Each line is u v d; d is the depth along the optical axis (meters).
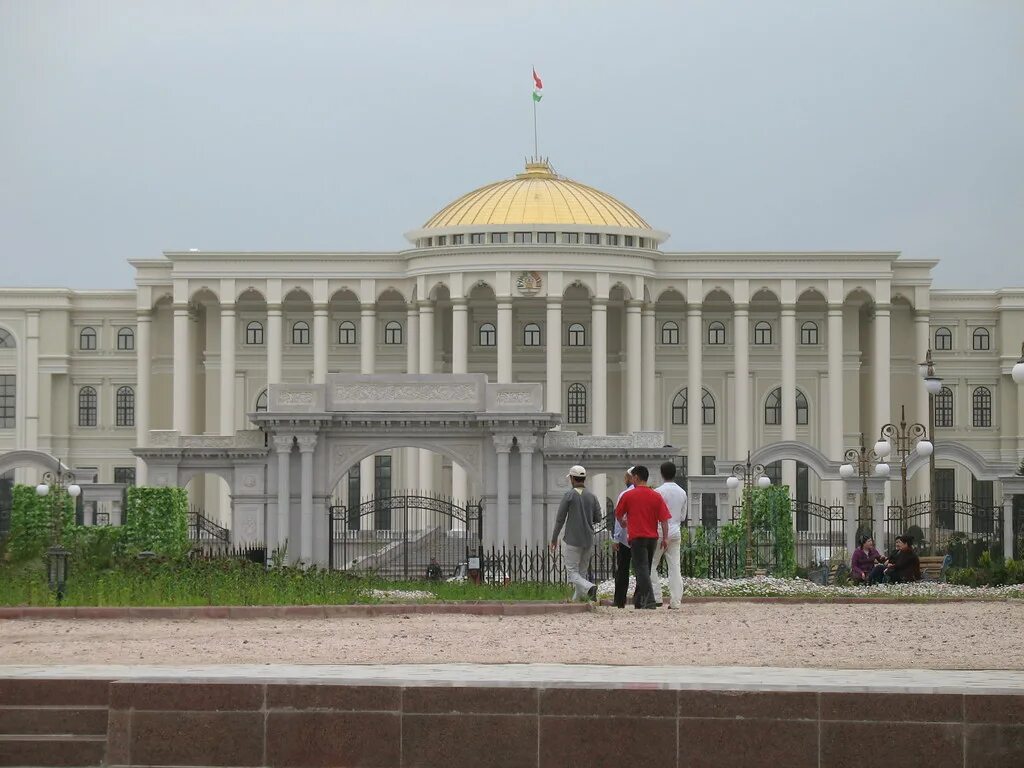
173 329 127.69
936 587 50.12
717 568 60.16
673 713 26.03
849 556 74.50
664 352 129.88
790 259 124.81
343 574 55.47
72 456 130.50
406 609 41.72
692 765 25.97
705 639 34.31
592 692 26.12
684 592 47.44
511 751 26.16
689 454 125.00
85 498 92.12
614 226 121.56
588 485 118.75
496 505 78.00
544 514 79.12
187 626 38.62
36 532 72.88
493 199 126.62
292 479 78.44
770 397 130.12
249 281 125.12
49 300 130.12
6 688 27.03
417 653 31.91
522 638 34.56
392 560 85.69
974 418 129.38
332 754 26.34
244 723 26.47
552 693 26.16
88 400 131.12
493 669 29.00
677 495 42.88
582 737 26.09
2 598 44.16
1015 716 25.70
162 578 47.53
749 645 33.22
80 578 48.50
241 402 130.38
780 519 71.69
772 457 81.94
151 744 26.53
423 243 124.00
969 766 25.75
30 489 74.94
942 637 34.81
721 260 124.81
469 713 26.22
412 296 124.69
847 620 38.84
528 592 48.78
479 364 128.50
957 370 129.38
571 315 130.12
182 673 27.95
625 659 30.92
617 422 129.25
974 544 71.12
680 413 130.12
